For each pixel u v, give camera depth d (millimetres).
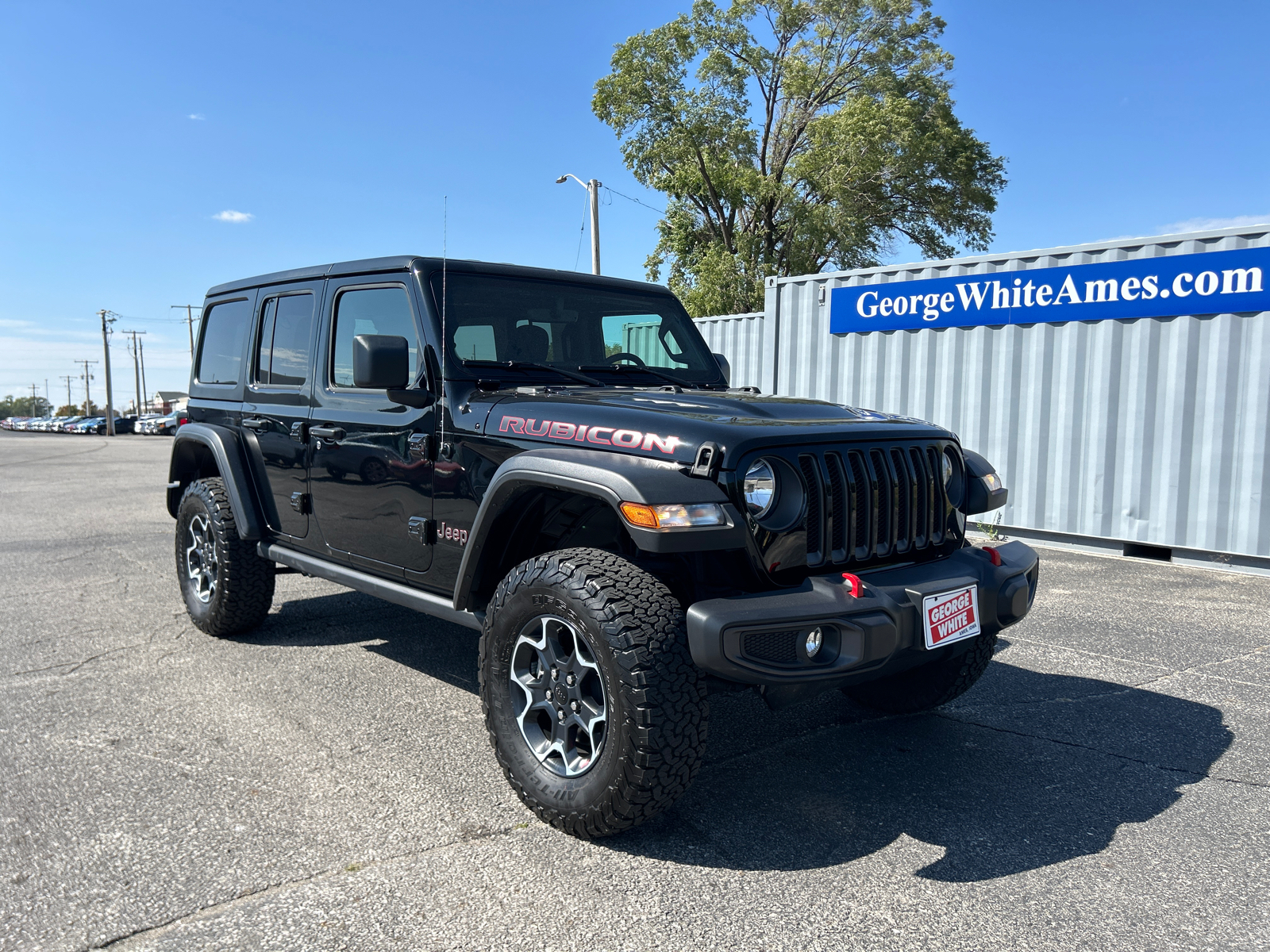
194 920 2148
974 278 8211
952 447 3162
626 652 2385
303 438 4012
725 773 3127
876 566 2830
